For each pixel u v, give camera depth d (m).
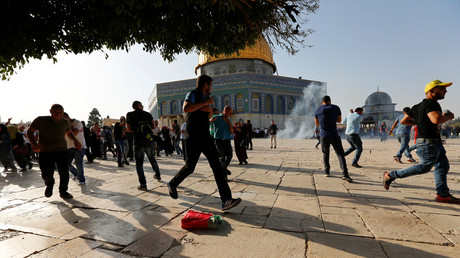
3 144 6.71
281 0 2.76
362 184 4.14
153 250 1.96
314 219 2.56
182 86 36.97
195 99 2.79
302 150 11.49
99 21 2.36
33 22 2.35
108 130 9.78
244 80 33.69
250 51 35.19
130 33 2.95
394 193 3.53
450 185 3.99
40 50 2.56
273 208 2.94
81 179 4.64
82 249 2.00
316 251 1.89
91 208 3.12
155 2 2.30
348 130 5.96
